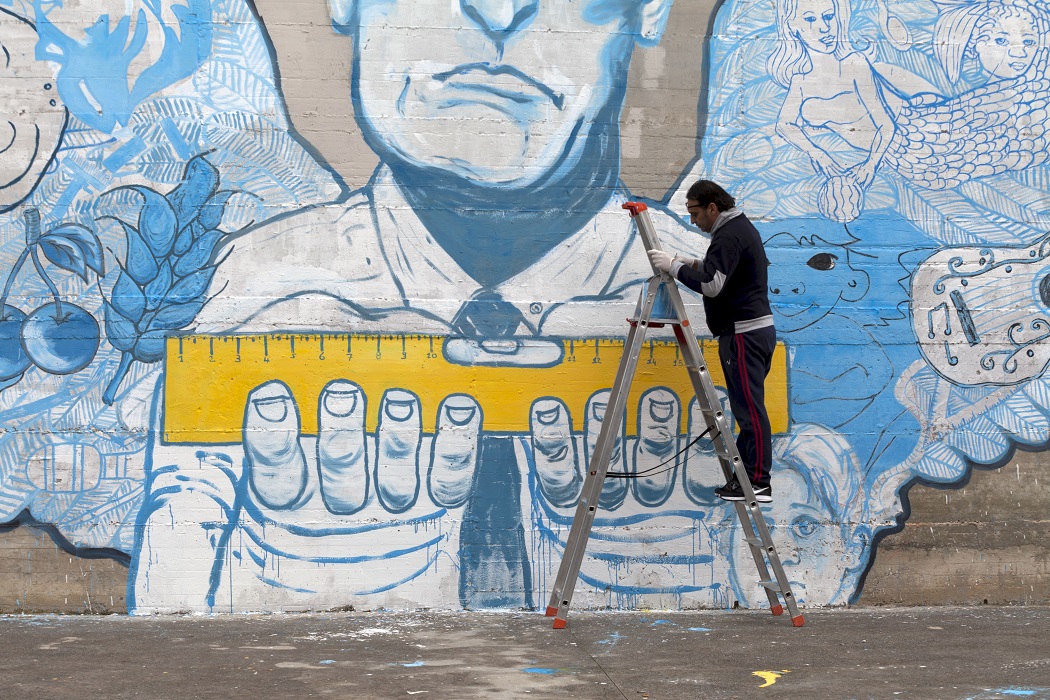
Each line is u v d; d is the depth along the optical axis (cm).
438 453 534
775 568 506
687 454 545
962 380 559
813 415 552
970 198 562
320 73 533
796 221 552
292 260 531
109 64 525
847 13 557
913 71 559
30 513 519
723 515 546
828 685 405
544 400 540
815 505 550
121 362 524
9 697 385
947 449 558
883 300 557
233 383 528
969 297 560
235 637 477
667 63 547
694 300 548
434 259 537
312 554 528
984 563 558
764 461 499
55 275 523
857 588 551
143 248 526
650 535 542
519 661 439
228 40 529
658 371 545
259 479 527
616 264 544
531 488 538
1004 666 433
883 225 557
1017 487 559
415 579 532
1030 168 564
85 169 524
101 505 522
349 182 534
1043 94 562
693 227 546
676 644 469
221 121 529
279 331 530
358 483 531
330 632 488
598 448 507
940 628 501
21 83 522
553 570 538
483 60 539
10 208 522
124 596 521
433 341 536
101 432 523
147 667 426
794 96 553
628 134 545
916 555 555
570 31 543
